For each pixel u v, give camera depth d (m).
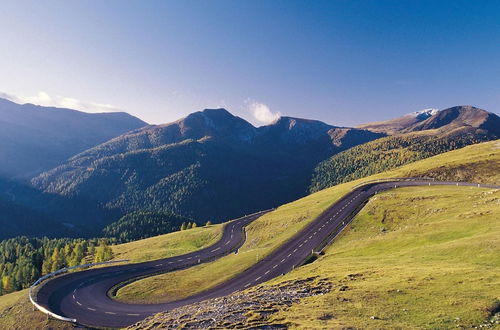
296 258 64.38
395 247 49.66
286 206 130.75
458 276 31.36
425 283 30.77
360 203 95.62
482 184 98.44
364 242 57.22
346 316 25.80
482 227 46.31
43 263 122.94
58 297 61.97
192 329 28.27
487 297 26.20
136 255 98.25
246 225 122.25
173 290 62.41
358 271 39.03
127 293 63.47
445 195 78.38
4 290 112.94
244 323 26.81
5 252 170.25
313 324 24.28
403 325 23.52
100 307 56.62
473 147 153.00
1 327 56.84
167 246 113.56
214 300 39.25
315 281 37.34
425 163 146.00
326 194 127.75
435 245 44.06
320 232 77.50
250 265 65.81
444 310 25.16
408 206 75.94
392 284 31.77
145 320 37.62
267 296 34.69
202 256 89.31
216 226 130.00
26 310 58.59
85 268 87.94
